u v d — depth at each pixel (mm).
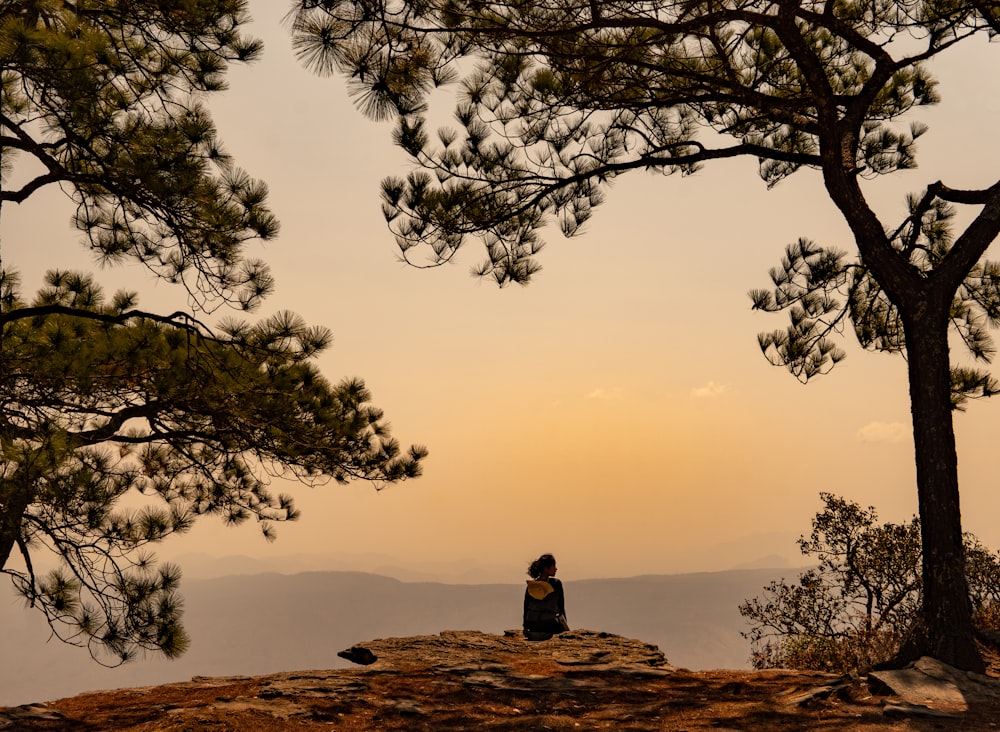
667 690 8008
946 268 8445
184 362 10156
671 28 8281
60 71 7809
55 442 7516
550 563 11461
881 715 6492
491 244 11117
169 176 8320
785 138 11469
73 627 7480
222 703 7309
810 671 8703
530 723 6828
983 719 6250
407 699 7723
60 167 8953
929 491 7973
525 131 10633
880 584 11180
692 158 10109
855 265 11453
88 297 11711
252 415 11117
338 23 7965
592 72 9625
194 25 8688
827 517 11875
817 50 10914
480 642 10750
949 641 7613
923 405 8156
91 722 6918
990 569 10109
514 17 8797
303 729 6680
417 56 9078
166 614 7660
